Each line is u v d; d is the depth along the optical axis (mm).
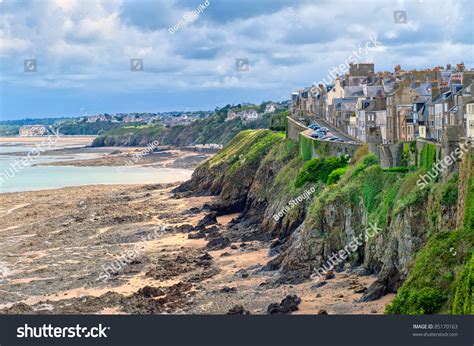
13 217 170500
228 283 96750
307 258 99500
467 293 59000
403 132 129250
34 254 125500
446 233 68688
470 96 101625
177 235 138625
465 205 68188
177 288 95125
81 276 106875
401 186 90188
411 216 80188
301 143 153375
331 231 100188
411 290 66312
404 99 133125
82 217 164625
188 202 185125
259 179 163750
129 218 159875
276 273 99875
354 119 162125
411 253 78625
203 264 110000
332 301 80375
